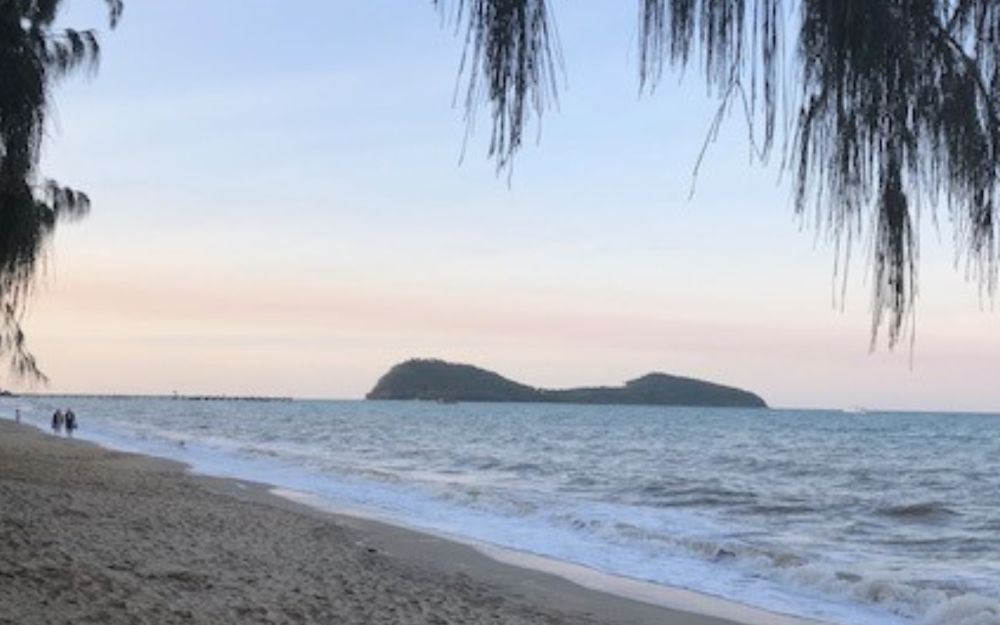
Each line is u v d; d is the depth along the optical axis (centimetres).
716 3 171
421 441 7581
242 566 1209
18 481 2155
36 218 966
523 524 2244
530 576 1512
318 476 3562
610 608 1286
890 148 171
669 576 1588
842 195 171
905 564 1938
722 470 4794
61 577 862
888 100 171
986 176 178
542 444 7344
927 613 1343
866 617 1330
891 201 171
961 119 176
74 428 6316
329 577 1243
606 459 5578
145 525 1520
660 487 3706
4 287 976
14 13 741
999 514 3006
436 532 2014
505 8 169
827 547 2191
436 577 1404
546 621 1138
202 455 4744
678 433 9700
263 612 920
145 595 876
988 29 181
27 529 1184
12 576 821
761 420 15275
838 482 4203
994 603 1334
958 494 3678
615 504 2981
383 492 2955
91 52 1008
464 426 11031
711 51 173
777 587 1525
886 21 170
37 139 726
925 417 18625
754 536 2330
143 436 6812
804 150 171
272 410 18625
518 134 170
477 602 1212
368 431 9356
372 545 1736
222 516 1856
